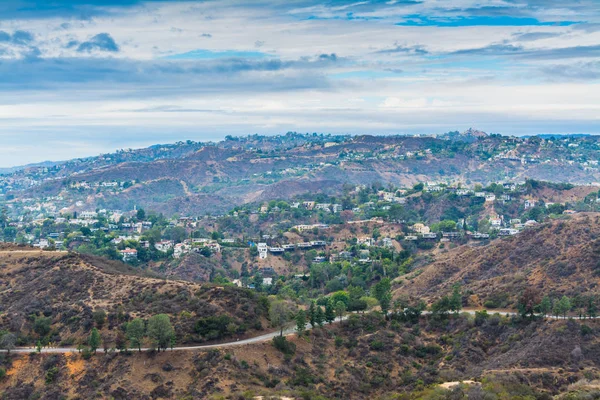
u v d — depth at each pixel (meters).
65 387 182.62
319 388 185.25
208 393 172.88
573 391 154.25
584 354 181.88
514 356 189.38
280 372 188.00
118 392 176.25
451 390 161.88
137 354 190.12
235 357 187.38
